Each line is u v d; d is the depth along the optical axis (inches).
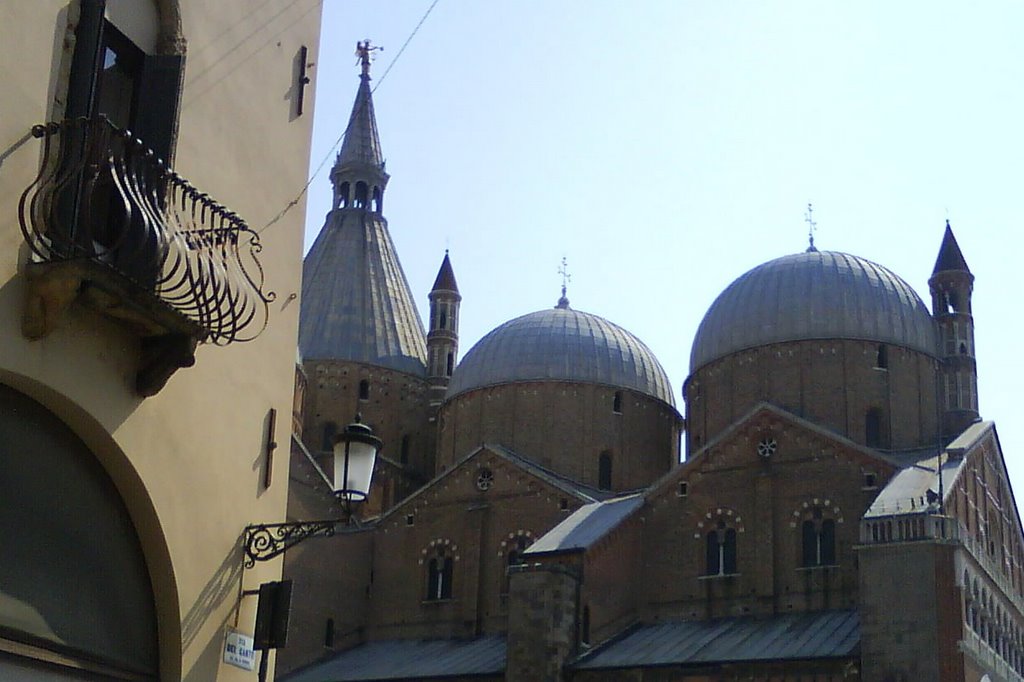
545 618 2426.2
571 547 2546.8
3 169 610.9
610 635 2571.4
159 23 748.0
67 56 663.1
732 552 2628.0
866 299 3048.7
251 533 805.2
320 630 2938.0
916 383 3019.2
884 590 2162.9
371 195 4062.5
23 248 619.5
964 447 2514.8
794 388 3004.4
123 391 686.5
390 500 3518.7
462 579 2972.4
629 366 3390.7
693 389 3238.2
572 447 3260.3
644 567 2696.9
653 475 3331.7
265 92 869.8
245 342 818.2
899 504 2247.8
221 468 781.9
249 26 848.9
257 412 829.8
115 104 714.2
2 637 619.8
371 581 3093.0
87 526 685.9
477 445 3341.5
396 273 3949.3
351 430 789.2
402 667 2746.1
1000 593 2469.2
